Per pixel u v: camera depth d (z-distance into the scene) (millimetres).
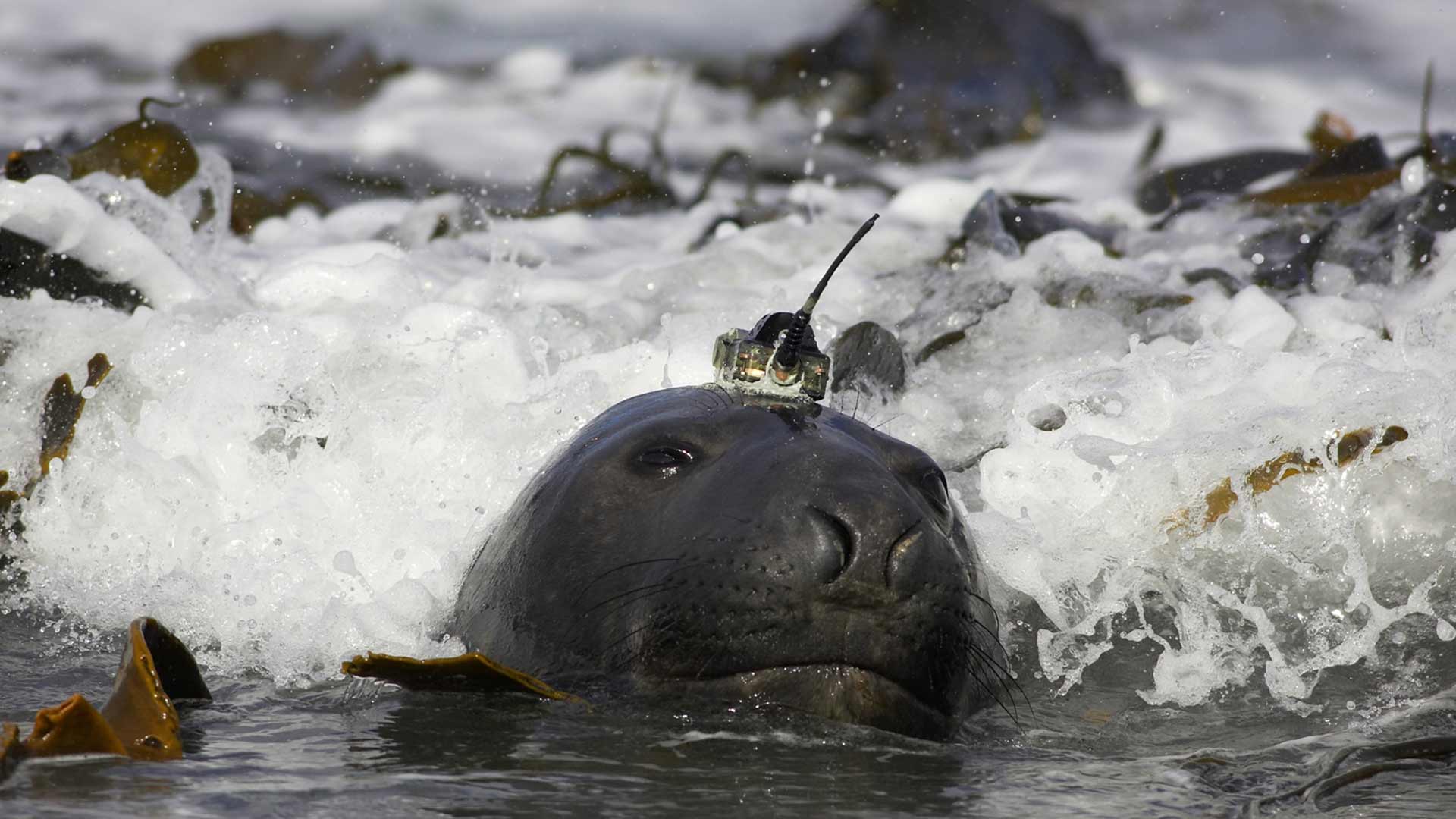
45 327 24359
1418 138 40094
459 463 21266
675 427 16641
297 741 14062
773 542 14414
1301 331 26859
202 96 64812
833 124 63719
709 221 38469
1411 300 28547
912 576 14172
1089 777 13977
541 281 31266
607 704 15070
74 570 20938
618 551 15797
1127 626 19969
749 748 13977
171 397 22141
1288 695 17531
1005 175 54812
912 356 27156
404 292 27594
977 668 15984
